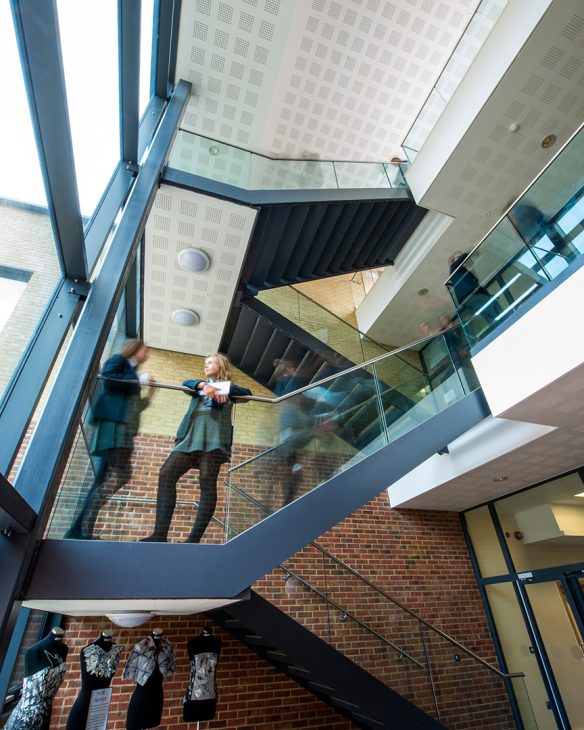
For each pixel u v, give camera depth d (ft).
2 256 6.93
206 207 14.93
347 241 20.62
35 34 5.98
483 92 15.17
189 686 11.25
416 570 18.06
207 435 9.32
